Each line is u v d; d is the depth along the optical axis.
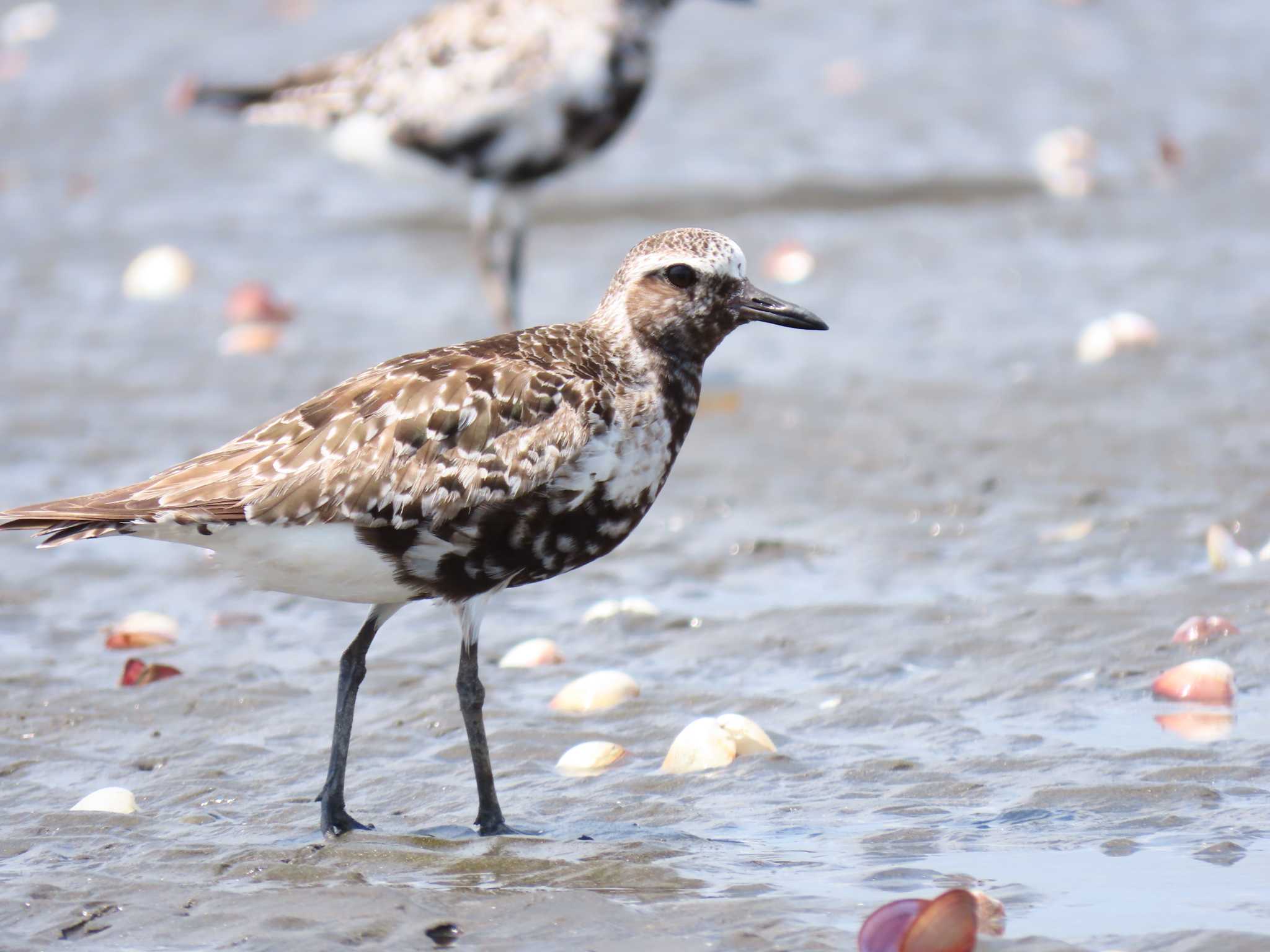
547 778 9.25
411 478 8.39
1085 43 31.06
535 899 7.53
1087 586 11.98
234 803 9.05
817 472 14.91
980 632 11.07
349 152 19.86
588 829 8.52
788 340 19.38
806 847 8.10
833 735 9.64
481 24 18.91
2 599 12.77
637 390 9.00
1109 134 27.00
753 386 17.53
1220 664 9.95
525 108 18.84
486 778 8.62
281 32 31.44
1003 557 12.69
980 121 27.73
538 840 8.34
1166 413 15.70
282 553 8.48
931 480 14.51
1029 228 23.23
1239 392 16.16
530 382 8.63
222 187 26.52
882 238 23.03
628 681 10.41
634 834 8.40
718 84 29.31
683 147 26.98
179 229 24.66
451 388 8.55
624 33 18.94
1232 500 13.39
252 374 18.23
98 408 17.12
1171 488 13.82
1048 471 14.50
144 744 9.92
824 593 12.23
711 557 13.09
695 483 14.82
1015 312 19.69
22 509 8.12
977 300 20.30
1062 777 8.77
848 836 8.20
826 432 15.94
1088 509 13.52
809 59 30.45
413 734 9.94
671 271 9.14
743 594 12.33
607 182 25.64
